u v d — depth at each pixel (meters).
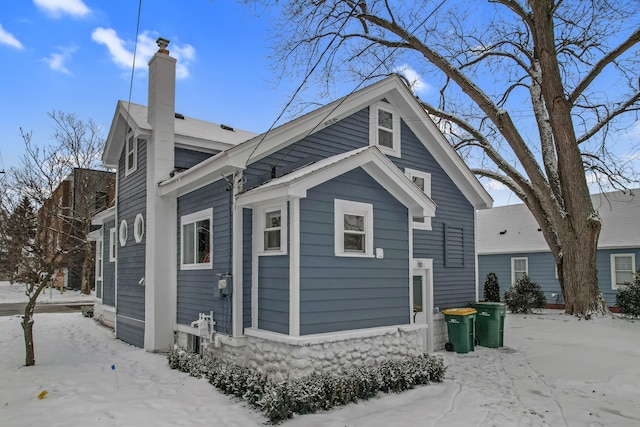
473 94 13.23
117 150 13.07
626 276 18.70
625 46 11.86
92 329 13.59
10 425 4.99
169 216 9.87
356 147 9.52
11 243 9.34
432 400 6.28
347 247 7.12
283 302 6.61
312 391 5.71
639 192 21.08
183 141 10.39
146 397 6.17
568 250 13.33
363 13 11.55
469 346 10.19
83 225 16.98
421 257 10.62
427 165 11.26
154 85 10.21
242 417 5.41
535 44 12.86
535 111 15.57
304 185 6.40
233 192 7.47
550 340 10.95
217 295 7.52
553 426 5.38
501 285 23.08
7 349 9.88
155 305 9.48
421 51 12.59
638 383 7.14
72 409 5.54
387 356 7.25
